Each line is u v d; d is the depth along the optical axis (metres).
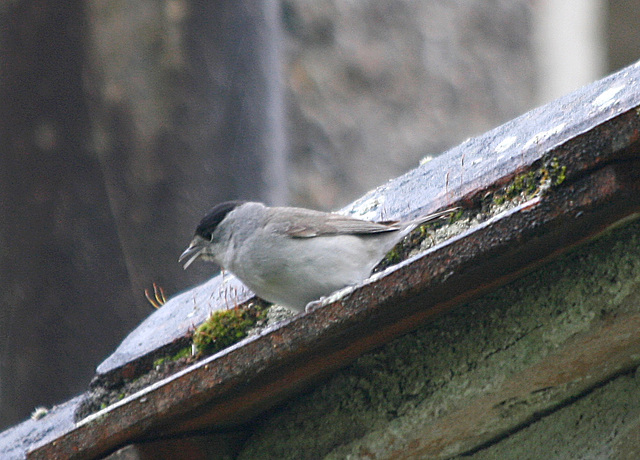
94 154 19.11
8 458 10.54
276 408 8.73
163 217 18.98
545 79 35.53
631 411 8.11
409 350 8.34
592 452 8.11
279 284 9.09
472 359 8.05
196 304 10.10
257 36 19.73
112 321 18.80
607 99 8.33
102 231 18.92
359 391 8.45
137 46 19.20
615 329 7.71
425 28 35.88
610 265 7.73
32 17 18.84
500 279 7.76
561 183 7.01
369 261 9.12
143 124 19.19
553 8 35.19
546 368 7.91
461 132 34.91
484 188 8.34
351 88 33.94
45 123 19.02
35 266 18.73
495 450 8.52
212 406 7.75
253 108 19.58
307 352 7.44
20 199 18.88
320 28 34.22
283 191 20.12
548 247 7.40
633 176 6.97
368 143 33.16
